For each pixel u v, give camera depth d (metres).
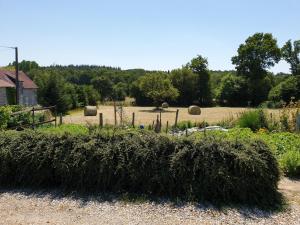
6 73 45.38
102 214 6.26
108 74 108.56
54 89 47.06
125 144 7.38
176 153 7.11
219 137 7.48
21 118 16.47
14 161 7.62
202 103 73.06
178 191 6.97
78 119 35.31
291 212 6.48
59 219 6.04
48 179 7.63
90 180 7.30
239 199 6.82
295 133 14.52
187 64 74.94
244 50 69.31
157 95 61.00
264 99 68.38
